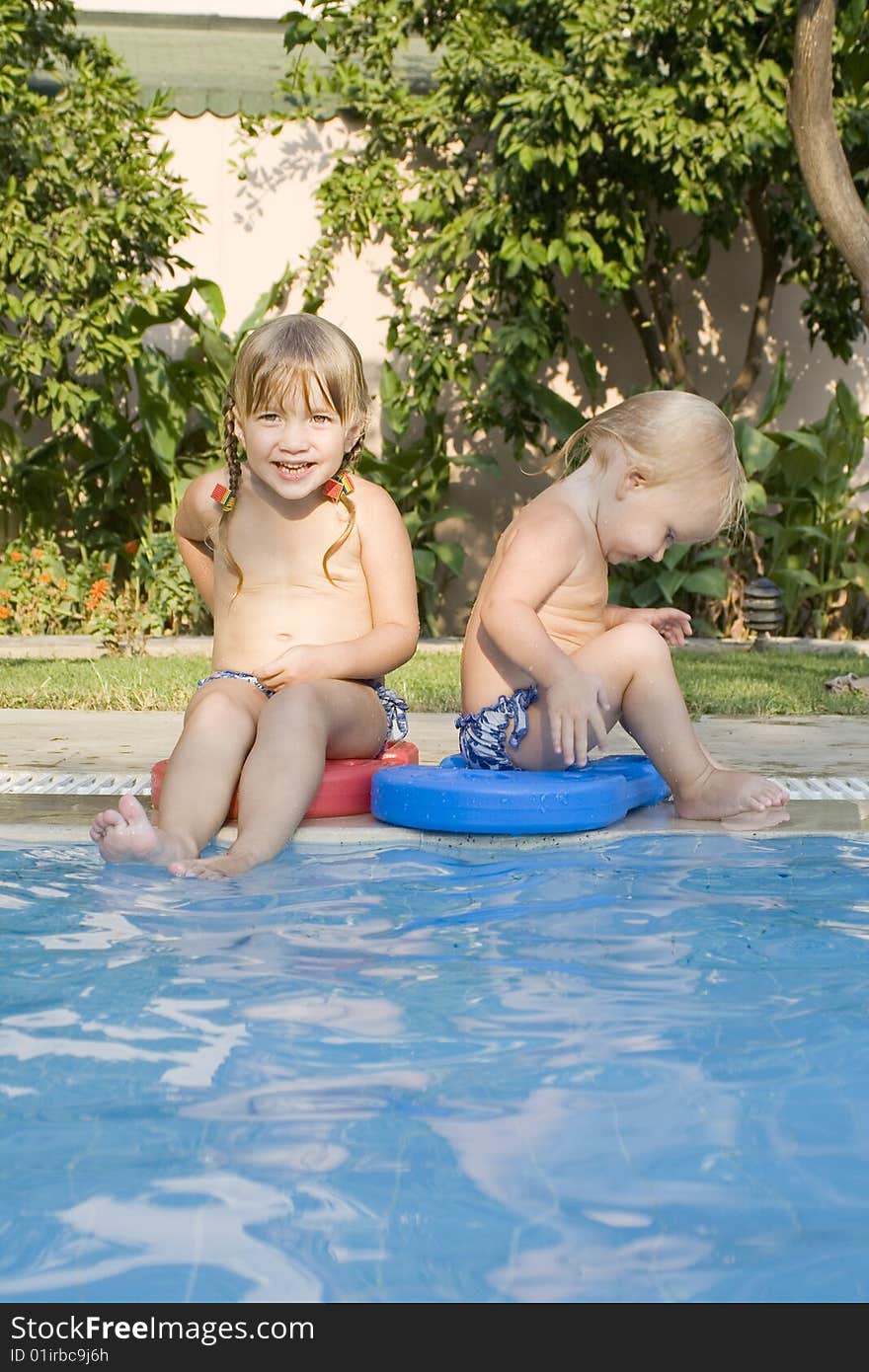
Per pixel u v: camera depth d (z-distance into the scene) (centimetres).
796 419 1193
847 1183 121
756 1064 150
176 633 1057
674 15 918
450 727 473
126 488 1110
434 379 1055
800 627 1134
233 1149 127
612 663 292
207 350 1009
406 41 1065
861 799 326
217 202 1132
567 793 279
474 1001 173
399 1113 136
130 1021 165
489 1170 123
